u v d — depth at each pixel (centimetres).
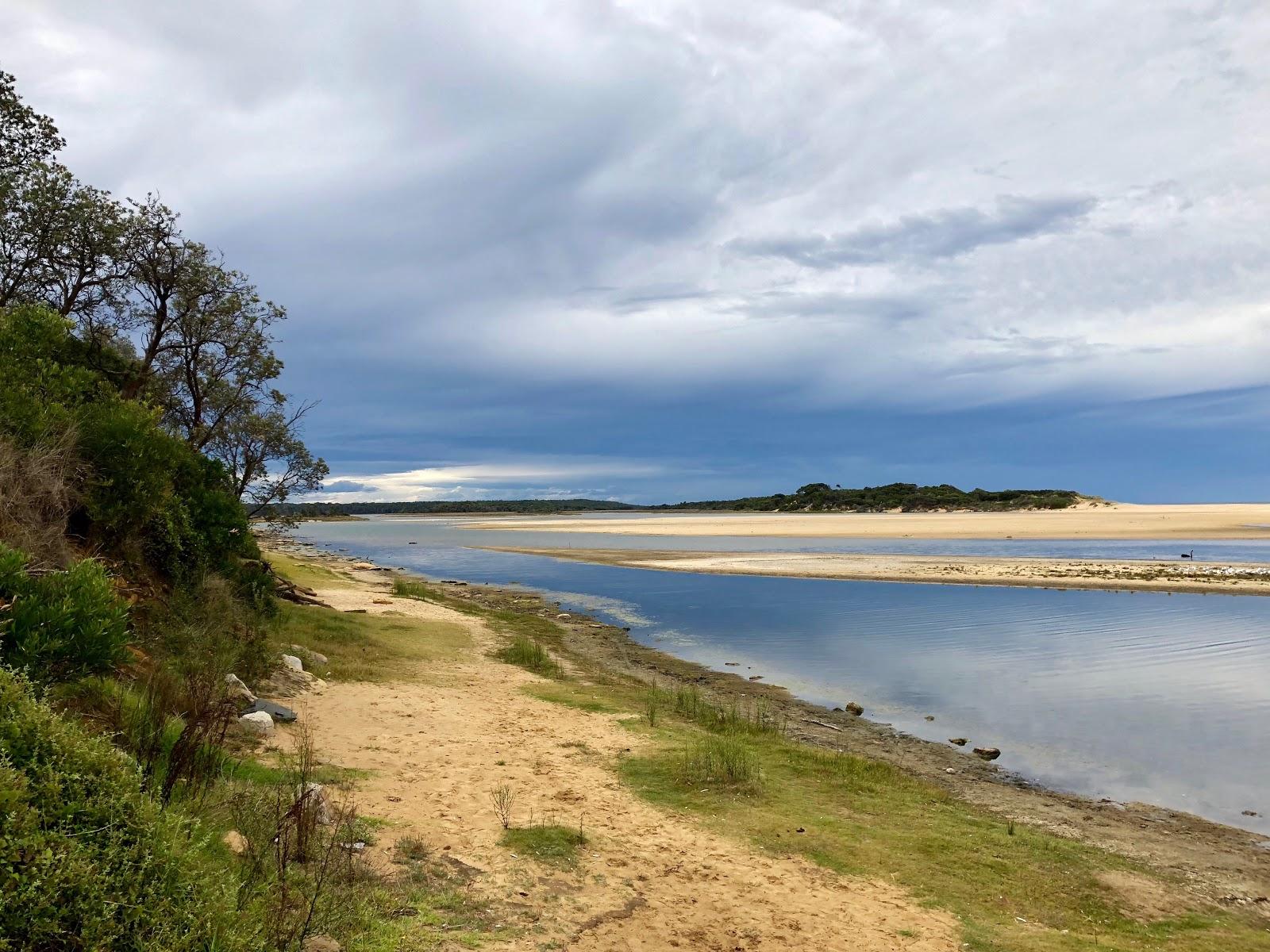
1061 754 1327
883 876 769
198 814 564
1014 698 1672
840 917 661
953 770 1245
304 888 535
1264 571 3762
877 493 18062
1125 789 1171
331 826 675
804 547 6009
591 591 3619
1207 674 1855
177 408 2217
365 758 969
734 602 3161
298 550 6322
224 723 825
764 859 779
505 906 606
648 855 757
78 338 1678
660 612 2947
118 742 647
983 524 9231
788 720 1512
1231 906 787
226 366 2323
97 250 1820
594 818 846
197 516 1545
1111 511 13238
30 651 596
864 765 1184
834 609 2919
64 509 1061
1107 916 739
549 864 705
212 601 1370
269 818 614
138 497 1239
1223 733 1421
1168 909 766
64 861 321
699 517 15688
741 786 1005
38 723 366
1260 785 1180
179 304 2094
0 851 302
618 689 1667
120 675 863
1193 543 5981
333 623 1950
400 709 1259
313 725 1088
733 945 589
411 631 2141
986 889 764
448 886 625
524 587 3822
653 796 949
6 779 325
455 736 1132
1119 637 2305
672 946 576
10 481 952
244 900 455
